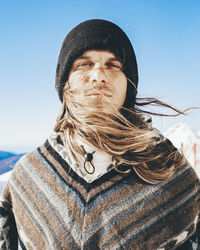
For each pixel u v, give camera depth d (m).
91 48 0.79
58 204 0.73
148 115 0.96
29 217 0.80
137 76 0.97
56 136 0.86
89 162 0.76
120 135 0.76
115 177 0.75
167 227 0.74
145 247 0.70
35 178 0.81
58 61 0.97
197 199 0.83
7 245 0.88
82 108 0.75
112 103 0.75
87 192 0.73
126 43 0.89
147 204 0.74
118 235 0.69
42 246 0.75
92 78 0.75
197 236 0.79
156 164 0.80
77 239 0.69
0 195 0.94
